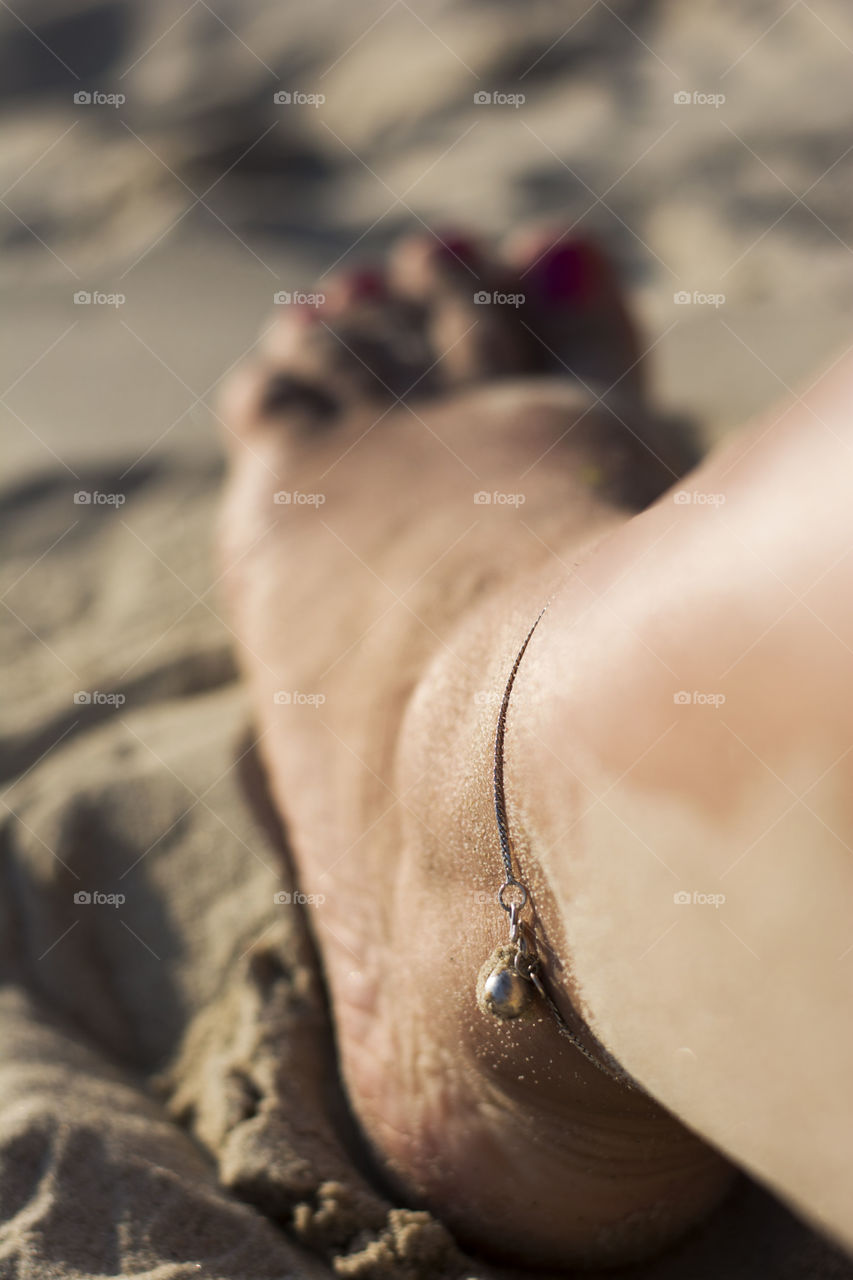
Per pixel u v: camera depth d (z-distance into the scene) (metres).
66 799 0.27
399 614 0.23
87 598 0.34
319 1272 0.19
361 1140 0.21
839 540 0.13
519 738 0.17
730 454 0.15
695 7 0.82
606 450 0.28
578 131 0.73
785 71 0.72
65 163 0.86
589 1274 0.20
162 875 0.26
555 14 0.87
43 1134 0.20
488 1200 0.20
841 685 0.13
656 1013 0.15
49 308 0.57
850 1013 0.13
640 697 0.15
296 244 0.65
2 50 1.13
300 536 0.27
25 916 0.26
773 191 0.60
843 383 0.14
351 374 0.33
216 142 0.82
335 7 1.00
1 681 0.31
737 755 0.14
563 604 0.17
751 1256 0.20
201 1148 0.21
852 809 0.13
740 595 0.14
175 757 0.28
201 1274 0.18
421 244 0.37
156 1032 0.24
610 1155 0.19
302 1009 0.23
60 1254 0.18
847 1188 0.14
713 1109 0.15
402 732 0.20
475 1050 0.19
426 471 0.28
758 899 0.14
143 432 0.42
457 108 0.82
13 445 0.41
